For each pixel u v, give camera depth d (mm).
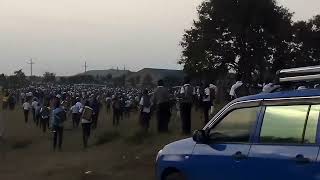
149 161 13984
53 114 20438
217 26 57125
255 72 54312
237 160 6578
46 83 153125
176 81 63750
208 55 56250
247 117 6715
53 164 15562
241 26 54531
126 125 25625
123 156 15297
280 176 6012
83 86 134500
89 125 20359
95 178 12594
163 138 16984
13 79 110938
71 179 12773
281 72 6656
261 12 54875
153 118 24031
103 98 69625
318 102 5898
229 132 6914
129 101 40125
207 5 57562
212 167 6945
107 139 20266
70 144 22109
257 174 6297
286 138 6109
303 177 5742
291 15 58344
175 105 24359
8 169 15430
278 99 6355
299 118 6035
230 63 56344
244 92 15727
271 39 55281
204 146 7180
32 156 18562
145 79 115500
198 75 56594
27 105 35688
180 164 7469
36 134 28016
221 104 24500
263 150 6297
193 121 21516
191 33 58406
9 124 34375
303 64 56500
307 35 57562
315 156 5680
